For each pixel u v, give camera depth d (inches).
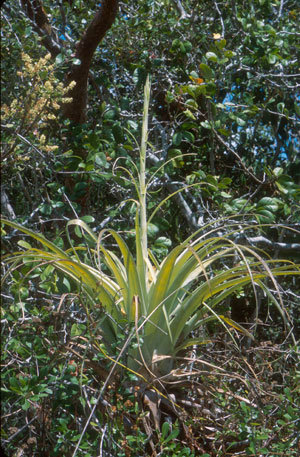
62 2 172.1
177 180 177.5
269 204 138.3
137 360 94.9
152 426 90.0
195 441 89.4
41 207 125.3
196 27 180.9
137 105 168.1
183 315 98.1
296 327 163.6
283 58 173.9
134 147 156.5
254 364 108.8
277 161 191.3
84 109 148.8
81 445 80.4
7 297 102.1
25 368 89.2
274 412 99.4
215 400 99.0
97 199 166.9
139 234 98.8
